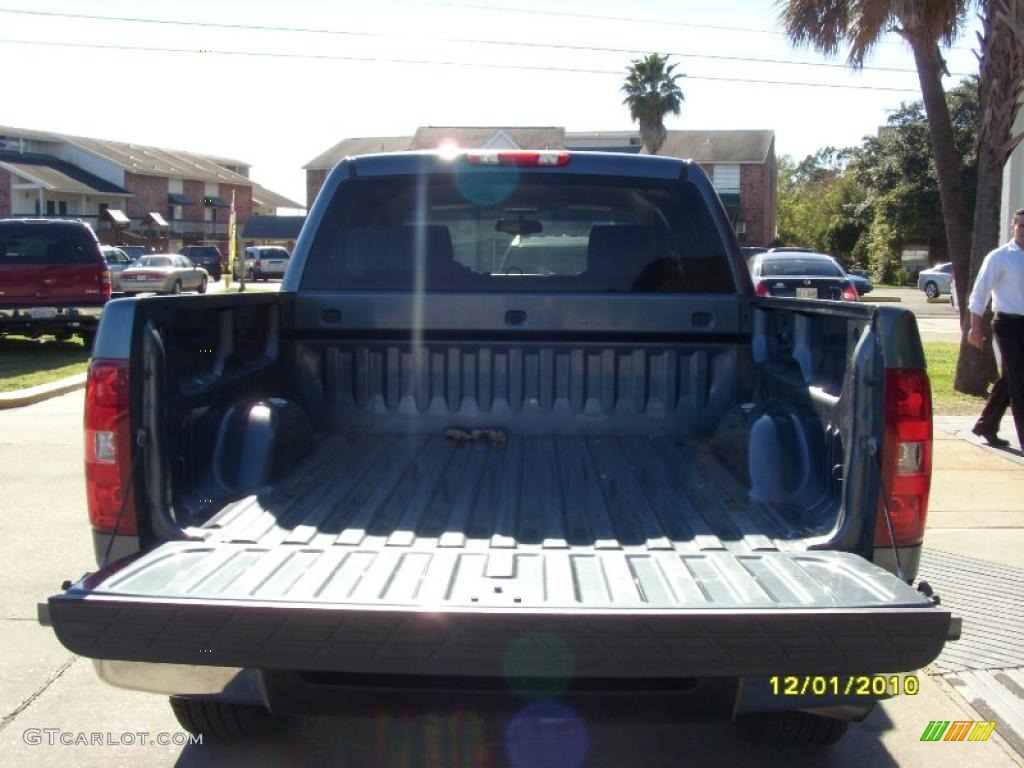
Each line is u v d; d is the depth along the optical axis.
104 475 3.18
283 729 4.16
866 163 57.06
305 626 2.69
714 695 2.90
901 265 52.50
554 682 2.86
